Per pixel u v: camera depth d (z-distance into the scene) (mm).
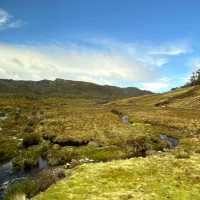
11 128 70125
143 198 14023
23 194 16203
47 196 14625
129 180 16547
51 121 72750
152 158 21453
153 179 16688
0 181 31016
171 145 42312
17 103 152750
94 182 16297
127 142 40188
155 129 62781
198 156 22125
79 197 14266
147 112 105375
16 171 34406
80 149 41000
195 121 75625
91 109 129125
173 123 73312
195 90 175625
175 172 17922
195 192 14961
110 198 14047
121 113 104625
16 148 46781
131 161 20578
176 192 14891
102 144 44219
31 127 67188
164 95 183875
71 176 17438
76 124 66875
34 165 35281
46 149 43125
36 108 132750
